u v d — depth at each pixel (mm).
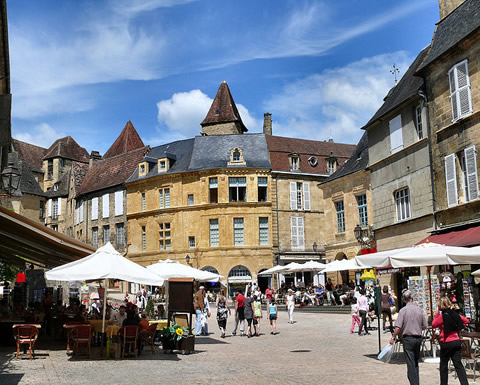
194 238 46781
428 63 21297
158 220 48719
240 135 49281
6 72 16406
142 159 50969
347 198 35625
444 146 20875
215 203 46125
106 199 53875
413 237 23172
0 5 12859
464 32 19906
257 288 41375
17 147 72500
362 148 36031
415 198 23078
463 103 19391
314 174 48500
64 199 62594
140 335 14867
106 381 10297
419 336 8992
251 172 46688
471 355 10797
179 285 15828
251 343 17922
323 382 9961
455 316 8750
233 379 10500
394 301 22125
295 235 47094
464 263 11953
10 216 13828
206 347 16875
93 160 61625
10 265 26719
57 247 16203
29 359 13836
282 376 10758
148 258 49000
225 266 45438
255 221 46062
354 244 34656
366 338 18000
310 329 22234
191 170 47188
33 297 33344
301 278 46656
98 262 14094
